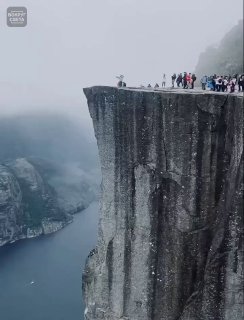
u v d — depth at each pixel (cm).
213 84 4522
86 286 4481
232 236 3369
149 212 3938
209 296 3488
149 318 4100
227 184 3534
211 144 3619
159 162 3812
